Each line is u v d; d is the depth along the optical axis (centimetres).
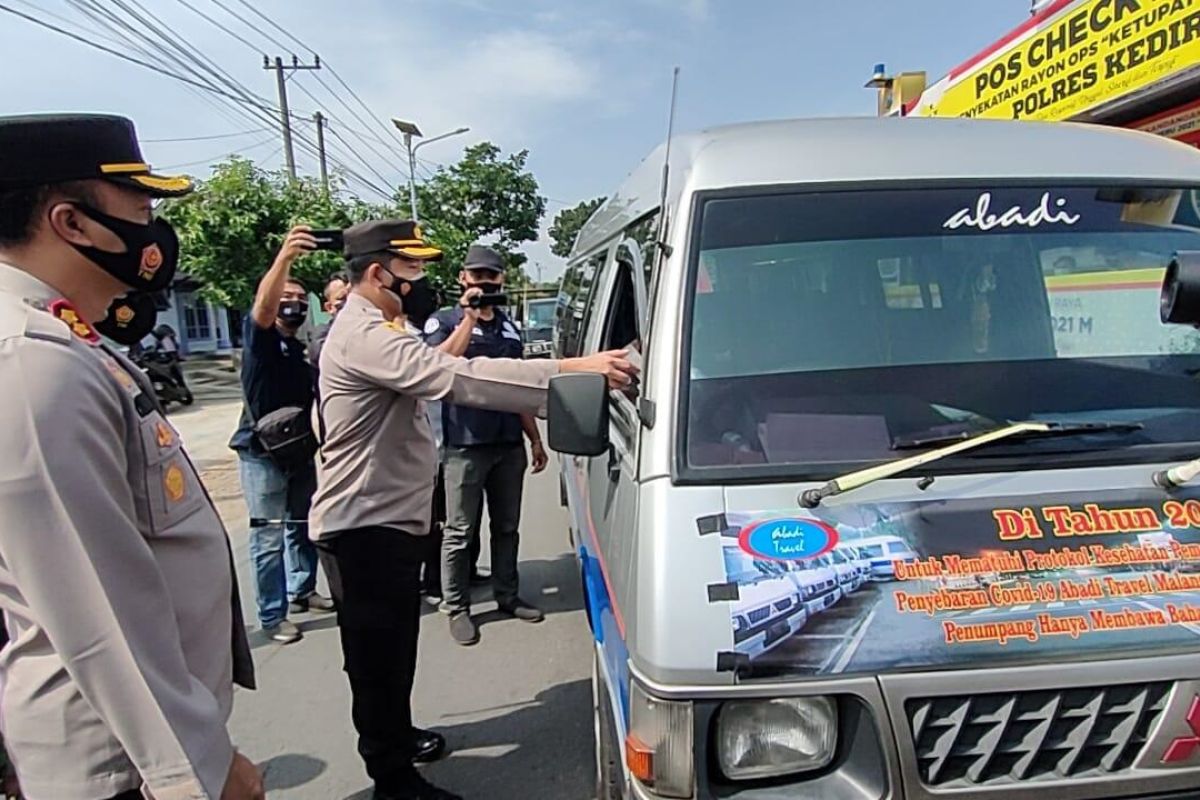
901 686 163
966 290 226
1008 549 179
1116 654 167
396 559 285
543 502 751
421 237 294
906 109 895
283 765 341
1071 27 571
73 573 125
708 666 166
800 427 204
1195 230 236
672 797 166
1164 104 503
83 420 127
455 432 437
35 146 136
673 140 278
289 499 493
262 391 454
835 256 226
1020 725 164
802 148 245
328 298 520
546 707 377
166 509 147
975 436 200
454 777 325
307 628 483
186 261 1578
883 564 177
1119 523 184
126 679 129
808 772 165
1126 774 163
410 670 297
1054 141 252
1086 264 230
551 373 254
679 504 191
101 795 138
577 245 611
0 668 139
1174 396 213
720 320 219
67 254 142
